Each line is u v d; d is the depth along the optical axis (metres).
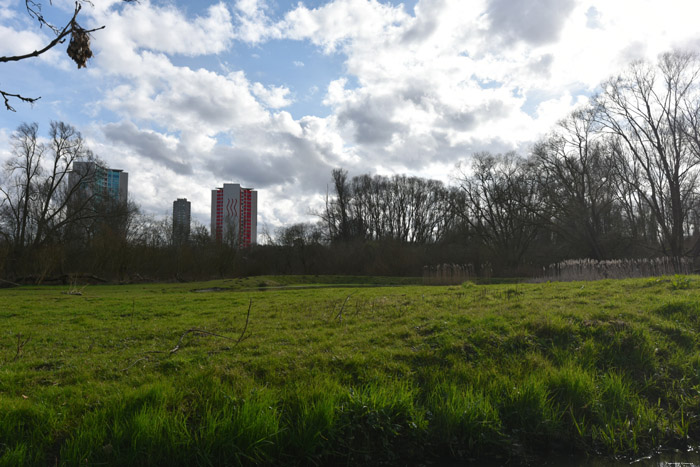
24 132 36.91
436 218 67.56
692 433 5.48
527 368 6.36
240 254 47.59
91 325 10.11
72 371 6.14
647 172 36.47
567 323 7.69
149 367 6.21
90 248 35.59
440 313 9.30
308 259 50.66
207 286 29.50
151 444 4.35
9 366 6.41
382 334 7.84
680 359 6.75
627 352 6.91
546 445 5.21
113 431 4.42
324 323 9.36
